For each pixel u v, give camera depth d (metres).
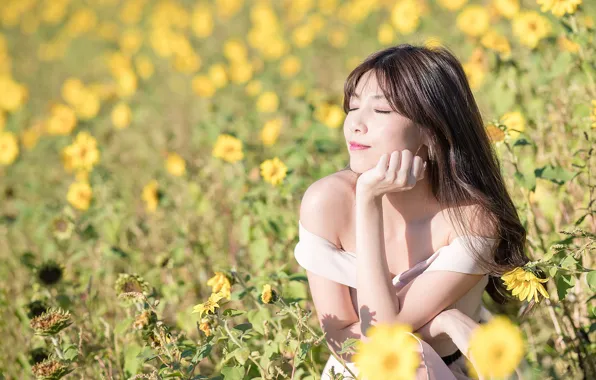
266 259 2.98
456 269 2.05
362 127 2.04
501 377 1.53
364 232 2.02
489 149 2.16
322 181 2.19
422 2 7.26
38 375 2.21
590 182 2.77
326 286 2.14
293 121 5.06
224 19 12.08
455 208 2.09
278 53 8.34
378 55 2.09
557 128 3.29
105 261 3.57
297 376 2.29
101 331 2.80
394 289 2.04
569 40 3.38
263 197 3.50
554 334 2.57
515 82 3.78
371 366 1.60
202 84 6.89
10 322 3.18
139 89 8.52
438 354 2.14
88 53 12.71
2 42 12.48
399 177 1.98
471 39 5.00
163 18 12.27
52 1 15.70
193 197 4.08
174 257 3.43
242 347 2.11
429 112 2.02
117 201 4.19
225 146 3.91
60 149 6.38
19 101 8.10
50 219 4.20
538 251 2.64
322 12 10.14
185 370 2.12
